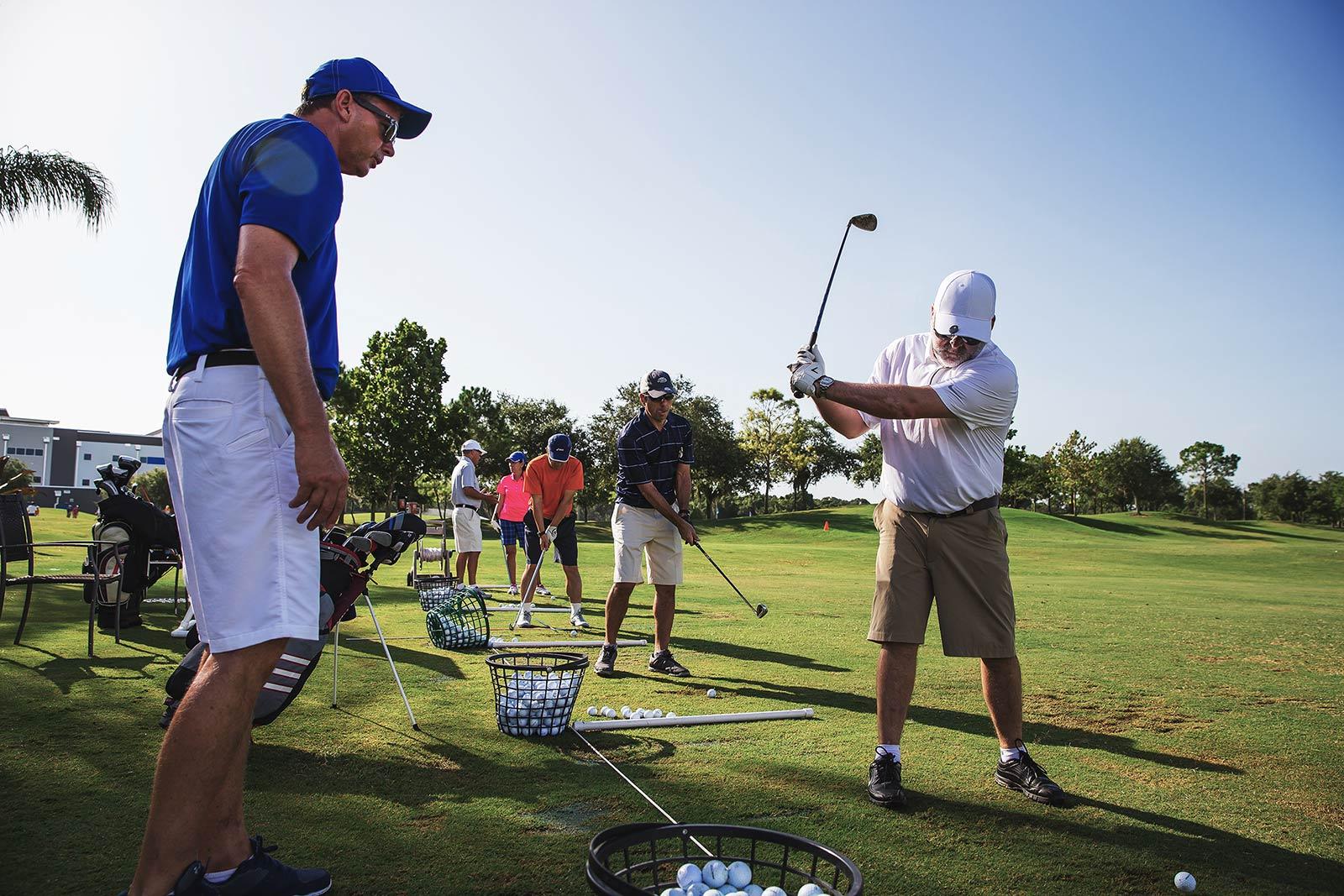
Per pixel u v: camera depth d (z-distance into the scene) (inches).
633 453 209.6
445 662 219.3
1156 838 109.7
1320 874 99.7
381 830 103.3
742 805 116.1
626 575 211.2
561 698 147.6
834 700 184.5
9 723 146.0
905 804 118.4
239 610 75.7
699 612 344.8
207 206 82.6
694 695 188.1
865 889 91.4
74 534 734.5
